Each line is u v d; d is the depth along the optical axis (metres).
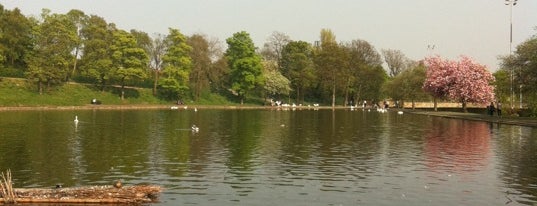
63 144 29.58
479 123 53.56
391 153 26.97
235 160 24.08
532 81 58.75
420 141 33.25
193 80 106.12
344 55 116.75
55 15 92.12
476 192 17.48
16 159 23.67
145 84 107.75
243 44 112.12
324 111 87.31
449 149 28.88
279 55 132.62
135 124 46.00
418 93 98.44
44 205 15.42
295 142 32.06
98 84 98.12
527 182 19.19
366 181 19.25
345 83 117.56
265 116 65.25
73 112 67.00
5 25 88.94
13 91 81.06
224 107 99.06
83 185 18.28
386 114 76.50
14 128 39.88
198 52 103.94
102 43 95.25
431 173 20.98
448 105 109.50
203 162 23.41
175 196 16.59
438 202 16.09
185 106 94.25
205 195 16.75
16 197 15.71
